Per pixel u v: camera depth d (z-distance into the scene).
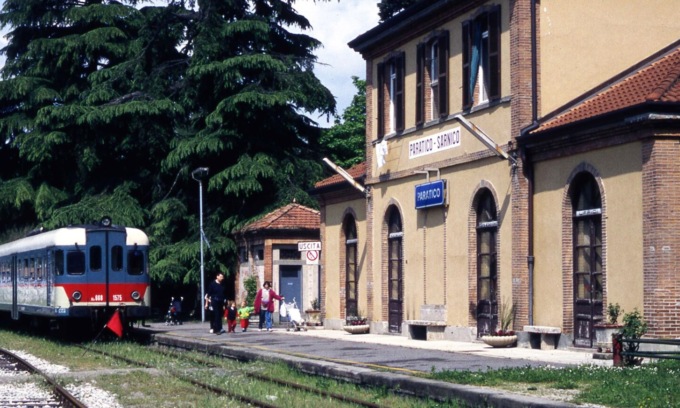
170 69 49.50
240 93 45.78
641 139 20.52
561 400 14.49
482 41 27.08
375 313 33.09
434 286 29.33
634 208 20.84
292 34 51.44
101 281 32.38
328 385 18.59
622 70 25.36
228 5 48.44
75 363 25.58
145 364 24.66
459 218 27.91
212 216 47.19
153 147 48.75
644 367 17.80
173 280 45.62
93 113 47.16
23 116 52.12
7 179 55.16
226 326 40.75
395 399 16.59
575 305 23.05
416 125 30.44
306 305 42.94
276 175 46.50
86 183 50.69
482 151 26.53
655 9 25.58
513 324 24.80
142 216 48.34
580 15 25.12
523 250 24.62
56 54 50.72
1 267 41.88
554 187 23.70
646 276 20.34
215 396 17.91
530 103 24.78
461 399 15.55
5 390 19.56
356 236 35.41
